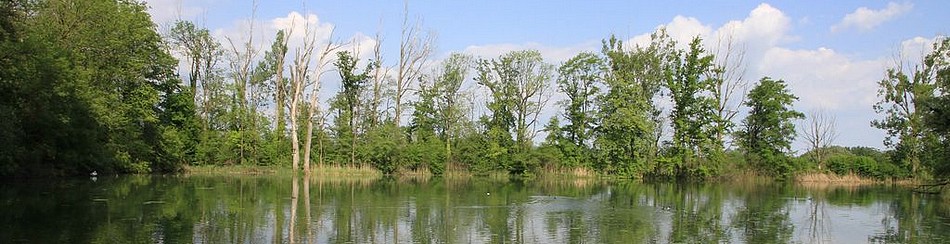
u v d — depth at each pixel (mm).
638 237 18438
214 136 59062
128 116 44906
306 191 32750
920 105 34438
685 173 58188
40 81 31172
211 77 64188
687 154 57656
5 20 29156
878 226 21812
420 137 65250
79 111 36688
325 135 59094
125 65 43906
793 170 59906
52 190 29031
